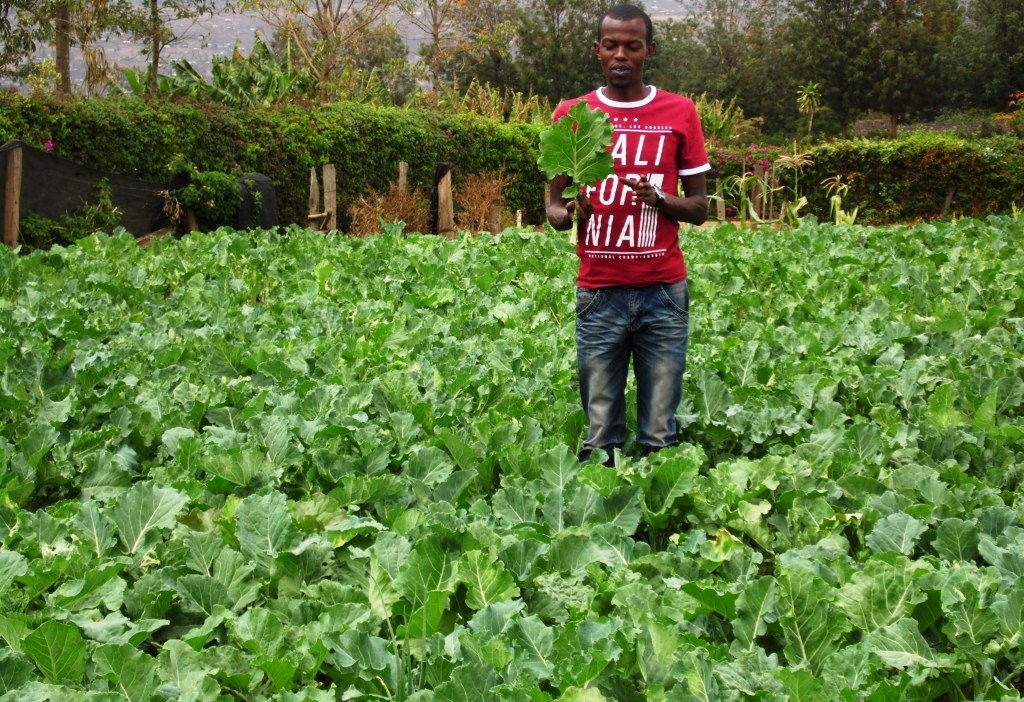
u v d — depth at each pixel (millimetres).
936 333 7312
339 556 3727
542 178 25281
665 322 4820
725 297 9016
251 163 17531
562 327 8016
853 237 13633
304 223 18844
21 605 3332
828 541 3723
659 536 4168
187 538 3586
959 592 3211
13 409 5293
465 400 5543
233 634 3164
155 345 6895
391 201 19016
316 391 5328
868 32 49281
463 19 41281
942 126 53562
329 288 9602
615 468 4234
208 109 16891
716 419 5352
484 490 4574
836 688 2842
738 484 4277
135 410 5035
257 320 7871
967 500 4121
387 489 4121
